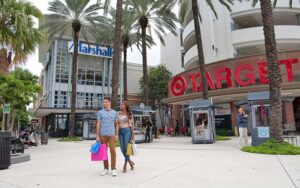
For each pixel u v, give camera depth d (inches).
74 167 327.9
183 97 1152.2
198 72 1148.5
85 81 1743.4
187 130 1353.3
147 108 830.5
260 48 1242.0
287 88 900.0
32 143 759.1
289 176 251.4
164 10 1043.3
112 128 276.4
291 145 447.8
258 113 541.6
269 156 397.7
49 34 1284.4
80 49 1721.2
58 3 1201.4
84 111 1557.6
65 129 1604.3
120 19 771.4
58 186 227.6
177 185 225.5
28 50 569.6
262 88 935.0
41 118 2042.3
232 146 582.6
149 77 1809.8
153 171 290.8
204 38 1306.6
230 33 1219.2
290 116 1024.9
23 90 857.5
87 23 1274.6
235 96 1050.7
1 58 565.3
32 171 305.1
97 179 253.8
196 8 914.1
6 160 330.0
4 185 235.8
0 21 516.7
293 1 1208.8
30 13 576.7
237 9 1220.5
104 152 272.5
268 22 500.4
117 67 749.9
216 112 1190.9
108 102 282.2
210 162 350.6
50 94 1663.4
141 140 773.9
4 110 668.7
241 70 1016.2
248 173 270.4
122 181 243.8
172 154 453.1
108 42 1456.7
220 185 223.5
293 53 952.9
